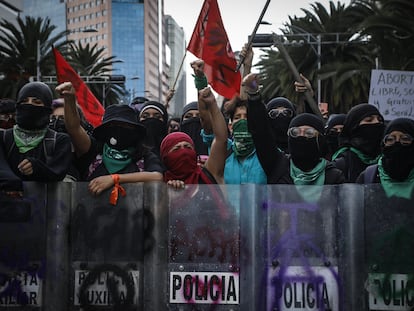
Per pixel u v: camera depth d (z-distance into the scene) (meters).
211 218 3.21
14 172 3.61
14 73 37.75
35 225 3.26
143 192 3.24
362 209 3.15
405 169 3.61
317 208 3.17
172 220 3.22
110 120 3.83
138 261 3.22
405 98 10.06
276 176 4.11
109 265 3.23
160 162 3.98
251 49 4.65
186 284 3.20
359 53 31.72
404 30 23.81
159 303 3.19
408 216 3.11
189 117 5.82
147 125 5.06
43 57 36.88
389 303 3.10
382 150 3.67
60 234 3.25
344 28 31.92
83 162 4.05
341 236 3.15
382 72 10.09
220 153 4.01
